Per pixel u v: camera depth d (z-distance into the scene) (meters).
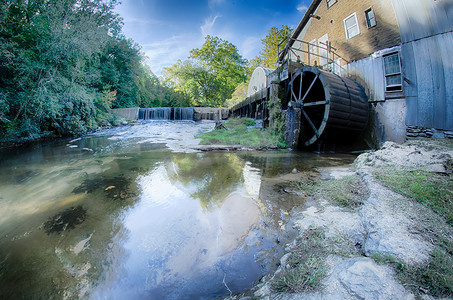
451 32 6.16
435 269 1.37
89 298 1.65
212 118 23.88
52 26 9.77
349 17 9.62
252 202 3.22
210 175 4.85
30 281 1.82
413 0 6.98
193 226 2.63
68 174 4.99
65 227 2.69
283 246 2.11
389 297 1.20
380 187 2.91
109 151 7.82
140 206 3.28
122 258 2.08
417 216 2.09
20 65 8.94
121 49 22.89
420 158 3.89
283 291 1.43
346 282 1.36
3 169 5.43
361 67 9.00
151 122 20.12
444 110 6.36
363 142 8.91
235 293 1.58
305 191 3.56
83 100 12.49
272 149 8.76
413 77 7.08
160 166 5.68
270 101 10.69
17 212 3.12
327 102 7.73
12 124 9.02
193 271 1.86
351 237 2.00
